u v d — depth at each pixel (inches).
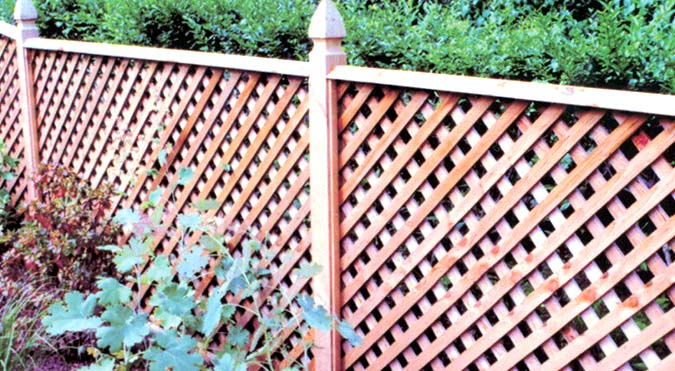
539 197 106.0
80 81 179.9
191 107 153.8
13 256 167.6
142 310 169.3
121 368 128.8
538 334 109.1
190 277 142.6
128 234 170.4
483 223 112.3
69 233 164.9
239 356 134.6
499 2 183.9
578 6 183.9
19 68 194.1
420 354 124.0
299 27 166.4
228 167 146.1
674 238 95.7
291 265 137.8
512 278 110.3
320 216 129.3
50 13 232.1
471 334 117.9
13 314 150.9
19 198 206.5
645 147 96.0
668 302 135.6
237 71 142.9
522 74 133.0
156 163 165.0
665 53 118.9
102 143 175.8
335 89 124.7
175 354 120.1
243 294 136.9
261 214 142.7
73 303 121.3
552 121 102.5
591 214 101.3
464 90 108.1
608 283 101.2
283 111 134.8
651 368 99.5
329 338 130.8
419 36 149.9
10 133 206.2
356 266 129.1
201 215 152.3
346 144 126.1
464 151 134.9
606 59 121.6
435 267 119.0
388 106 119.4
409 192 119.6
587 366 105.5
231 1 179.6
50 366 153.3
